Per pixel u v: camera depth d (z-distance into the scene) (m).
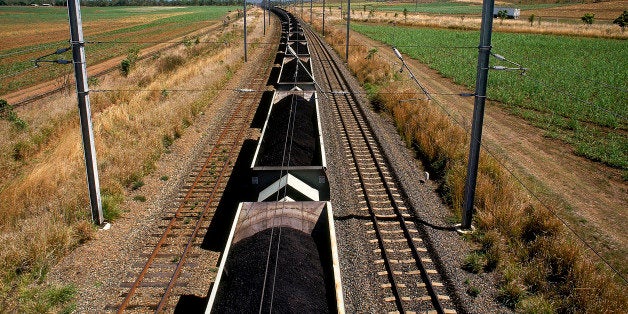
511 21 86.56
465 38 62.31
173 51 50.00
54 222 11.98
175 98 25.12
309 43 56.75
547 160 18.75
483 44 11.54
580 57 45.19
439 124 20.50
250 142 20.25
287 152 13.95
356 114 24.86
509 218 12.63
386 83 31.69
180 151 18.91
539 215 12.51
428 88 32.34
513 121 24.48
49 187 14.25
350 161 18.05
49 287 10.18
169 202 14.38
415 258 11.45
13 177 16.61
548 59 43.69
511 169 17.55
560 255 10.88
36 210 13.20
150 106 23.48
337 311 7.62
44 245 11.02
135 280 10.45
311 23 90.94
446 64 41.25
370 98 28.31
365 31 72.75
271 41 58.75
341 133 21.64
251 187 12.43
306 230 10.80
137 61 46.09
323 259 10.10
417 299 9.91
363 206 14.17
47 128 21.05
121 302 9.73
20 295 9.75
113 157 16.56
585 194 15.62
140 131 19.50
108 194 14.19
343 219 13.28
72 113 23.23
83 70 11.87
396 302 9.86
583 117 24.25
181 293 10.03
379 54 46.97
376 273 10.84
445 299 9.91
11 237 11.27
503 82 33.34
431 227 12.87
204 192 15.14
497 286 10.39
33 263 10.70
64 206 13.06
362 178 16.12
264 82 32.88
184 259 11.22
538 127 23.39
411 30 75.25
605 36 63.00
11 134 19.61
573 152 19.75
